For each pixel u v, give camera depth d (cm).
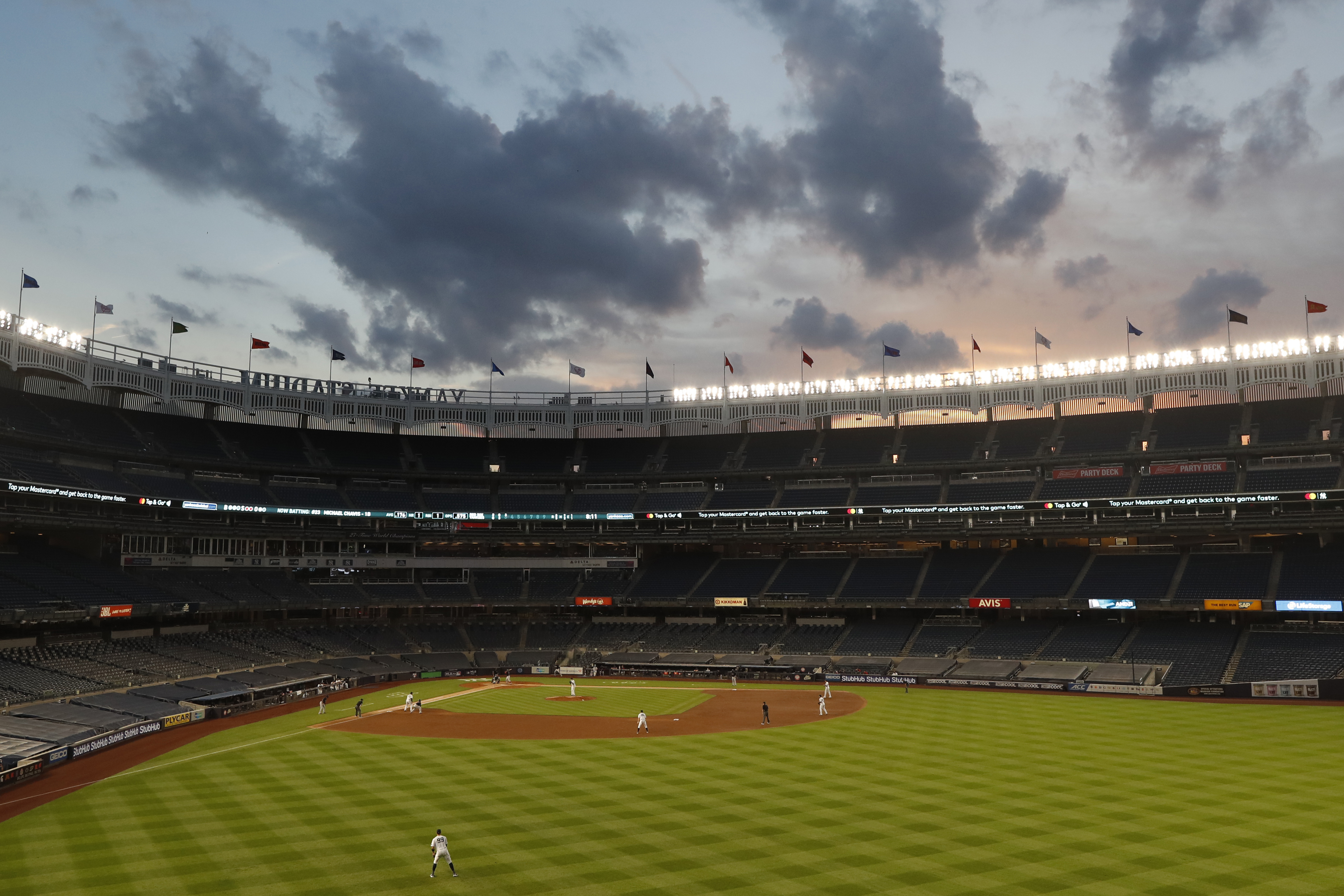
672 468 11606
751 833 3488
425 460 11556
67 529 8600
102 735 5603
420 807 3962
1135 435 9925
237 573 9956
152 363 9356
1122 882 2895
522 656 10650
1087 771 4553
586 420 11369
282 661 9056
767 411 10975
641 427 11531
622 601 10925
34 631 7619
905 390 10438
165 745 5712
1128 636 8856
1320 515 8506
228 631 9406
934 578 10088
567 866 3119
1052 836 3388
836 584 10438
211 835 3566
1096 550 9850
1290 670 7631
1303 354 8775
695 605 10681
